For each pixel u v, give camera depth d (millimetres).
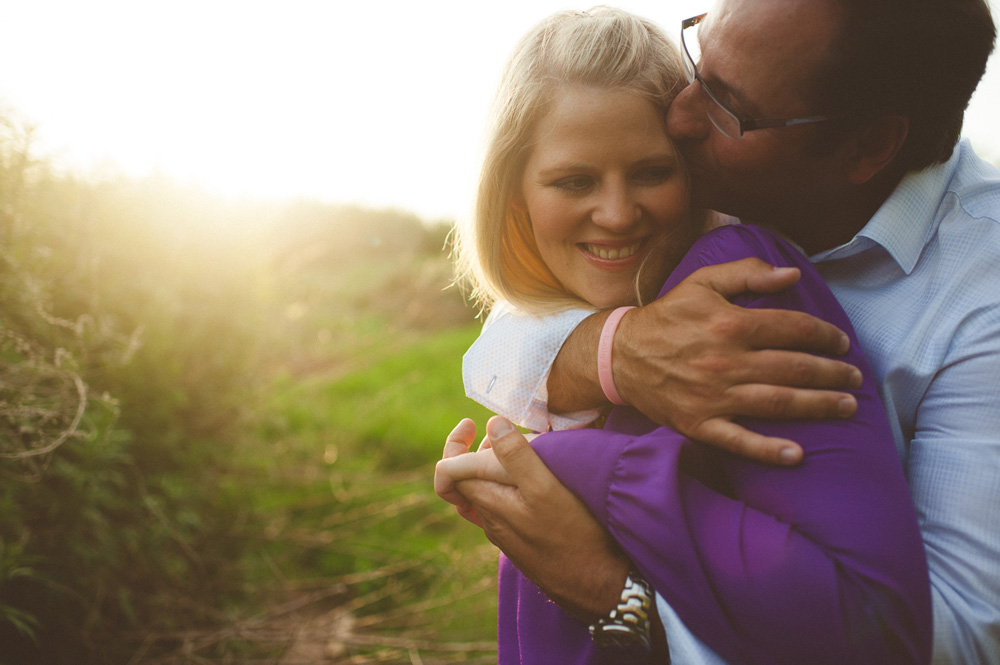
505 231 1308
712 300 979
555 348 1177
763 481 927
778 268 974
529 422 1225
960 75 1027
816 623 851
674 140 1161
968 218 1062
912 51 998
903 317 1061
